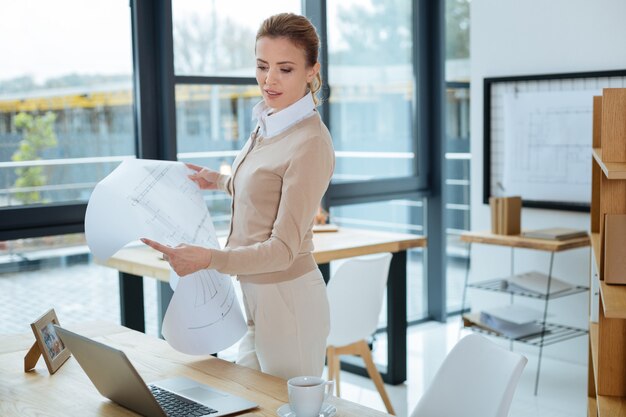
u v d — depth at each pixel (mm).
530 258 5137
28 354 2186
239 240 2383
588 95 4738
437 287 5887
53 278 4086
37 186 4008
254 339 2461
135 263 3701
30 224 3936
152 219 2266
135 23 4238
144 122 4301
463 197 5891
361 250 4109
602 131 2604
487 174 5273
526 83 5031
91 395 1995
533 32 5000
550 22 4910
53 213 4004
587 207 4801
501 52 5168
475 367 2053
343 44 5332
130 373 1735
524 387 4531
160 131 4359
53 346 2217
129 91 4285
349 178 5410
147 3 4262
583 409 4156
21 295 3990
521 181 5109
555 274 5012
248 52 4738
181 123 4449
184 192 2438
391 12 5594
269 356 2373
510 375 1915
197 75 4500
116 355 1728
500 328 4652
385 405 3953
